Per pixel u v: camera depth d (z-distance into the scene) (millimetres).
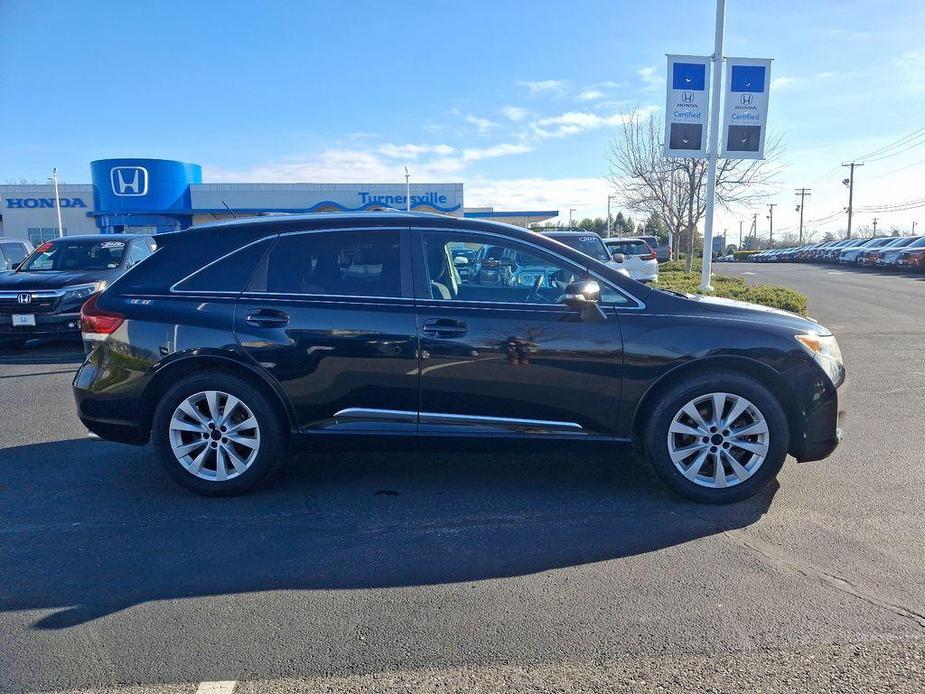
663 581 3441
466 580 3479
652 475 4965
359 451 4574
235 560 3709
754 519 4180
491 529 4078
